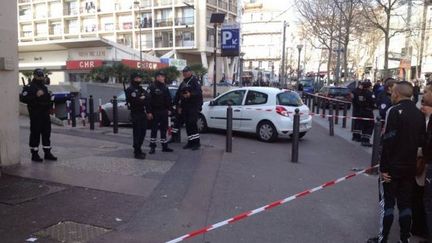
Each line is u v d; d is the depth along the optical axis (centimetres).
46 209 563
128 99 891
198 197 642
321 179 794
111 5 6569
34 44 4638
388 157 464
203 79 4441
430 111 508
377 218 584
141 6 6347
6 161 768
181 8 6106
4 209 559
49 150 851
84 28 6825
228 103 1330
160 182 714
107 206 584
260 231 525
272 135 1227
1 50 738
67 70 4203
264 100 1259
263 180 766
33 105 817
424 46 5534
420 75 5522
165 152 995
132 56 4575
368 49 6297
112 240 476
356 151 1138
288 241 497
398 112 457
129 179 724
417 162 487
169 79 3309
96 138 1220
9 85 761
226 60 6406
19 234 481
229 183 734
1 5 733
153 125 972
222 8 6456
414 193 516
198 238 496
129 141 1165
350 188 735
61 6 6944
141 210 575
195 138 1046
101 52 4422
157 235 496
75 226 511
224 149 1065
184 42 6150
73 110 1585
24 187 655
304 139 1356
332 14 3881
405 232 470
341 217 585
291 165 912
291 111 1230
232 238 500
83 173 751
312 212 602
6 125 762
